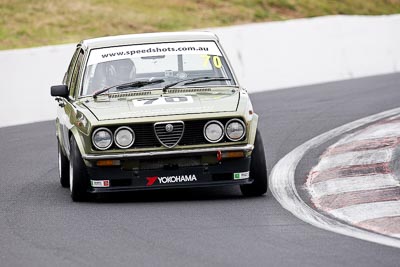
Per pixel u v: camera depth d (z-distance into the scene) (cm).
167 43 3738
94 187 3325
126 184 3319
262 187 3381
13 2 11112
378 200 3178
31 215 3194
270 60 7800
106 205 3344
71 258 2492
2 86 6294
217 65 3675
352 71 8412
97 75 3638
